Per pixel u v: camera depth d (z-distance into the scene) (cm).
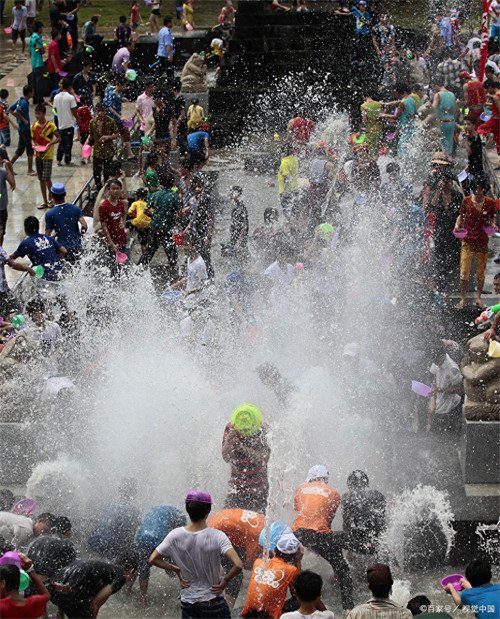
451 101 4584
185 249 3338
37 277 3191
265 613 1883
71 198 4291
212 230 3591
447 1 6575
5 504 2270
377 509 2169
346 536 2164
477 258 3158
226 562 2045
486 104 4716
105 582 1914
